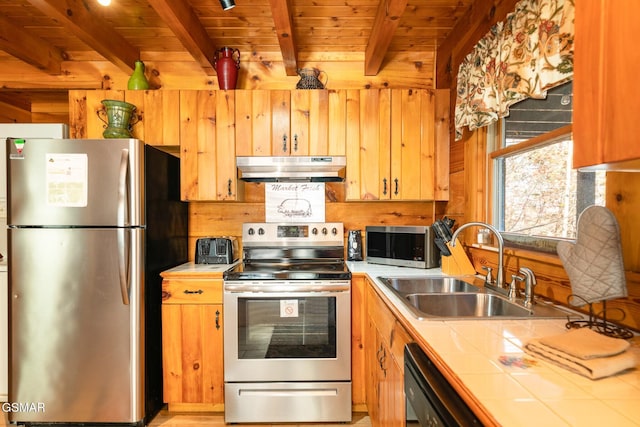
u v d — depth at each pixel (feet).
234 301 6.70
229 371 6.73
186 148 7.82
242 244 8.44
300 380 6.76
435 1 6.79
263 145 7.85
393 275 6.59
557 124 4.65
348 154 7.90
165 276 6.95
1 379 7.20
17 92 9.41
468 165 7.00
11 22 7.46
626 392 2.27
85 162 6.30
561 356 2.67
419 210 8.93
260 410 6.72
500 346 3.06
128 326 6.35
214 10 7.02
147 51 8.84
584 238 3.40
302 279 6.73
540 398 2.19
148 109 7.86
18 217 6.30
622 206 3.51
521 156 5.78
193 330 6.92
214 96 7.85
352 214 8.86
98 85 8.95
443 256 6.84
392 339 4.54
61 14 6.09
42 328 6.35
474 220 6.77
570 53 3.77
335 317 6.75
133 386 6.38
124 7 6.96
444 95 7.93
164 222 7.41
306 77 8.08
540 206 5.28
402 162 7.91
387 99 7.89
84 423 6.45
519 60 4.71
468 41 6.94
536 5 4.36
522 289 5.17
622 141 1.95
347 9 6.96
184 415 7.06
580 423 1.91
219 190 7.84
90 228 6.30
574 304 3.61
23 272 6.31
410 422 3.42
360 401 6.91
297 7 6.89
